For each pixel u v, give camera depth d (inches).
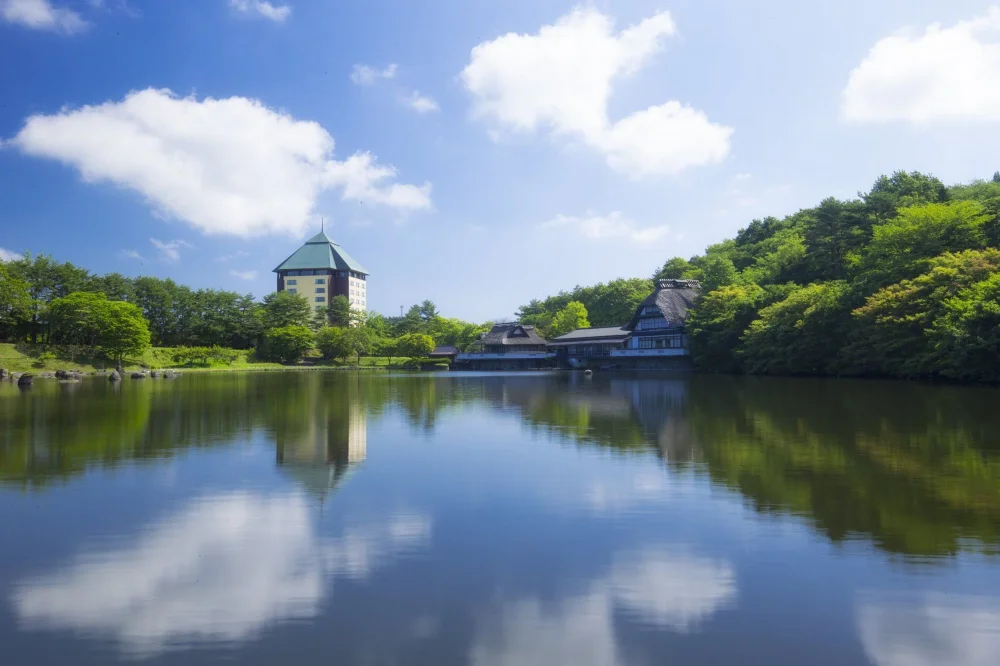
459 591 320.2
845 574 337.4
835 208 2456.9
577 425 895.1
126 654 262.1
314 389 1747.0
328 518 440.1
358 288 6840.6
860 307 1823.3
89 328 2957.7
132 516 444.5
